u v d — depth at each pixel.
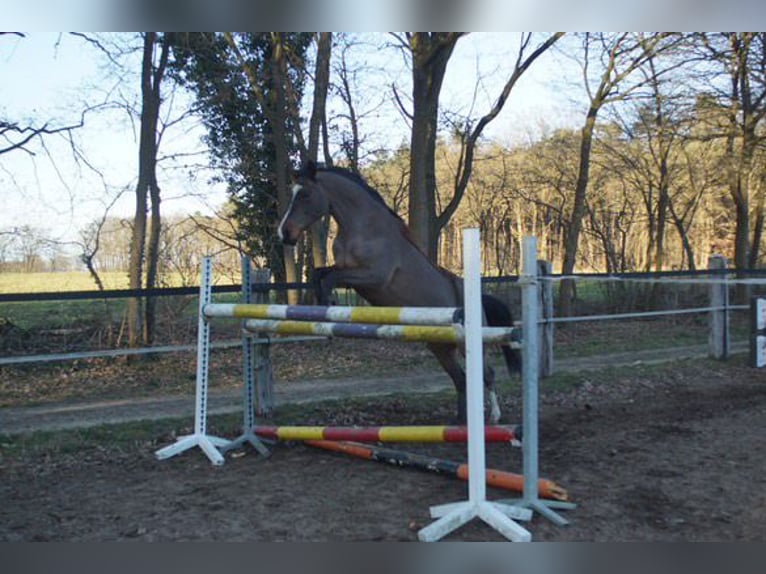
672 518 3.69
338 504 3.98
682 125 14.80
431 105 11.38
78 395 7.81
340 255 5.20
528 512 3.64
